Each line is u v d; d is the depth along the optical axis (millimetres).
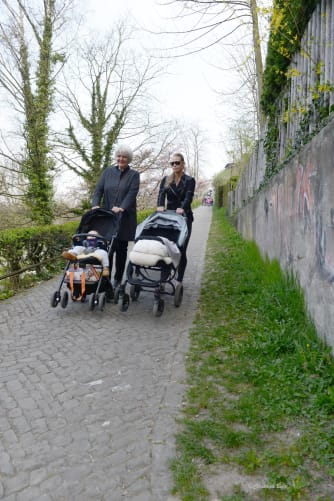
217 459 2611
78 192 17375
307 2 5605
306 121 5531
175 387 3568
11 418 3141
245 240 11805
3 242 7227
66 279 5648
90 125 16672
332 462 2521
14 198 14219
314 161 4289
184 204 6480
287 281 5609
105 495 2359
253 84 12773
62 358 4219
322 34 5156
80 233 6250
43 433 2951
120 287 5680
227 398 3348
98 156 16797
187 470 2506
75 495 2365
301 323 4531
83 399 3410
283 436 2832
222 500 2277
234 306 5777
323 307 3902
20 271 7324
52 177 14023
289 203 5633
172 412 3184
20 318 5594
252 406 3162
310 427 2889
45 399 3414
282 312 4914
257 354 4074
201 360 4121
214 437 2828
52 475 2529
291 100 6738
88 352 4371
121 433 2943
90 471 2559
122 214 6281
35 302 6457
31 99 13102
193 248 12250
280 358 3904
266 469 2512
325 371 3484
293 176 5387
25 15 12758
